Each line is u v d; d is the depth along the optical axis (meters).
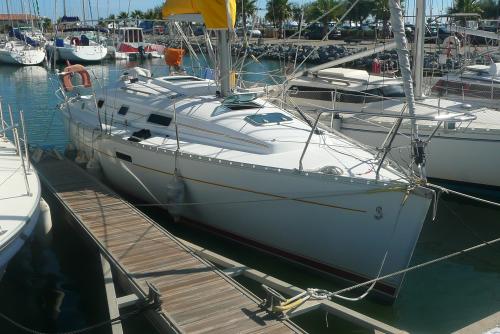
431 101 10.99
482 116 10.40
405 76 5.66
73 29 23.86
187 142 7.88
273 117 7.95
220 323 5.04
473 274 7.50
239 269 6.27
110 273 5.97
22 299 6.69
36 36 32.50
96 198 8.17
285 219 6.70
